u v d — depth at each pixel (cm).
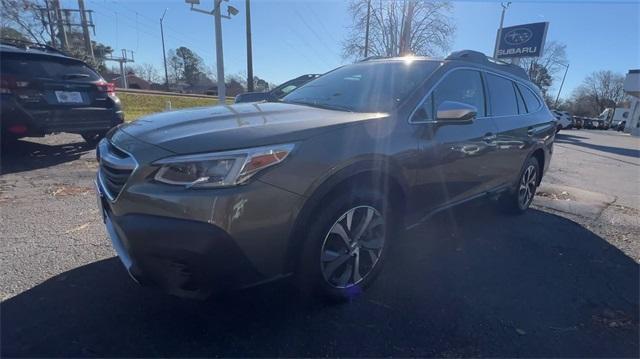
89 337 210
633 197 618
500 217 452
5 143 621
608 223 452
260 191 195
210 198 186
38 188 463
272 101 352
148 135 220
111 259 296
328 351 208
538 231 410
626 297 281
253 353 204
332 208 227
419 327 233
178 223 187
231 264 194
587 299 275
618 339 231
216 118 245
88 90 613
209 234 186
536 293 280
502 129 375
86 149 688
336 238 238
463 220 435
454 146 304
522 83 442
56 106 568
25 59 547
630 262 342
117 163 209
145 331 217
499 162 379
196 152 193
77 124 595
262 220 198
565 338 230
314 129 223
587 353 218
